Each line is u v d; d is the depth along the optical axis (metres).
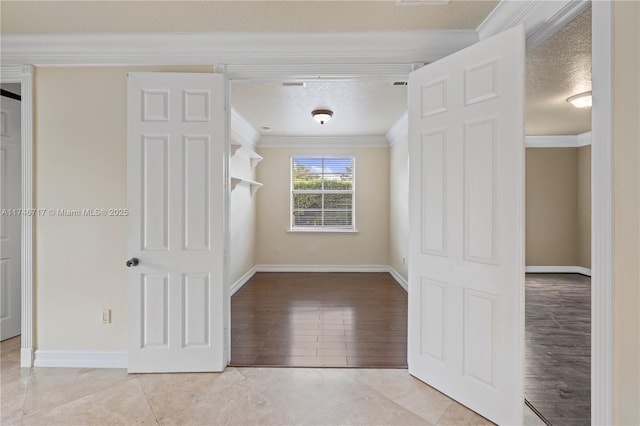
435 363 2.16
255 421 1.84
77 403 2.00
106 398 2.05
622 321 1.32
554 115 4.59
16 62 2.43
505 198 1.79
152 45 2.43
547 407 1.96
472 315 1.94
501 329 1.81
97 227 2.47
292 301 4.16
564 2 1.66
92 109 2.46
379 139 5.82
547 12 1.79
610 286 1.35
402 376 2.33
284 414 1.90
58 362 2.46
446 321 2.09
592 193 1.42
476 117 1.91
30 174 2.45
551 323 3.39
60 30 2.33
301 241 5.95
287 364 2.49
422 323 2.26
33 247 2.46
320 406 1.98
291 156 5.93
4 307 2.94
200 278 2.36
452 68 2.04
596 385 1.40
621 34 1.31
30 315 2.46
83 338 2.47
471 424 1.83
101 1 2.00
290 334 3.08
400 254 5.07
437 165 2.14
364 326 3.29
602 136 1.37
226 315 2.47
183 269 2.35
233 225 4.58
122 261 2.47
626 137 1.30
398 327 3.27
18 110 3.04
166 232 2.35
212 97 2.36
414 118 2.29
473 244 1.94
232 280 4.54
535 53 2.73
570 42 2.56
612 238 1.34
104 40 2.40
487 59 1.86
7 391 2.13
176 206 2.35
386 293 4.53
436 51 2.41
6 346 2.81
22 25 2.26
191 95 2.35
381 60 2.44
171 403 2.00
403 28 2.33
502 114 1.79
